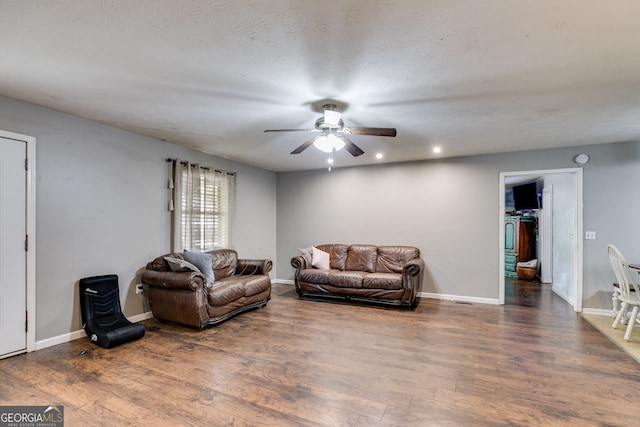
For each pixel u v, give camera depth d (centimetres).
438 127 354
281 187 651
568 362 276
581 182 434
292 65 219
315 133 380
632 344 316
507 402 215
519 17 165
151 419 195
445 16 165
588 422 194
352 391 229
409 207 540
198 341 324
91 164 340
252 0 153
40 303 300
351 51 200
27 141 291
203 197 472
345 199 592
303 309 445
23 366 264
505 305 470
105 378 245
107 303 342
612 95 264
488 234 488
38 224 299
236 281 412
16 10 160
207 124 350
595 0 151
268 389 231
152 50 201
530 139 402
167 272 365
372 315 416
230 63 217
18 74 234
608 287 420
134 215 384
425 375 253
